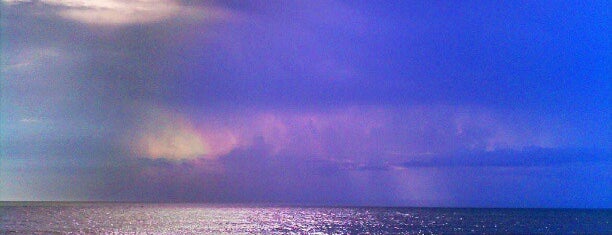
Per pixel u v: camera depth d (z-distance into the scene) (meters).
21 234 113.31
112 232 120.94
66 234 115.06
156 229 130.25
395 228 140.88
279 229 134.50
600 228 145.25
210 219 173.62
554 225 155.88
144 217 180.88
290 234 121.12
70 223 145.25
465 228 142.00
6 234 113.62
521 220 181.25
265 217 191.50
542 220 182.12
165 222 155.75
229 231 127.00
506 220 181.50
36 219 159.75
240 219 176.00
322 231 130.00
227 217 187.75
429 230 135.38
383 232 128.75
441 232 129.88
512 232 131.12
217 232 123.94
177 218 176.62
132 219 168.00
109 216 183.50
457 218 193.38
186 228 134.00
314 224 154.38
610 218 198.75
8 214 185.88
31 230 122.81
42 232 118.56
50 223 144.12
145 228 132.75
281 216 199.62
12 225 135.75
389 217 198.25
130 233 119.31
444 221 173.12
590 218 199.00
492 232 130.50
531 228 143.50
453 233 127.00
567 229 141.12
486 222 169.25
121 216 184.50
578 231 135.25
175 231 125.31
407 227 144.62
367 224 156.00
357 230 133.88
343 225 151.00
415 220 178.38
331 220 175.50
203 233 121.00
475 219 186.75
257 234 120.00
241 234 119.62
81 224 142.50
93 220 159.62
